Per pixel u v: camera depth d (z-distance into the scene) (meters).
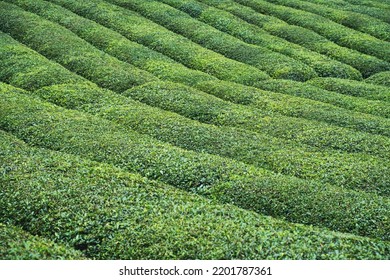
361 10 59.31
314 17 55.50
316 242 18.91
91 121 30.17
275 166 26.09
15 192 21.39
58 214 20.14
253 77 40.56
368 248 18.75
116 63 41.09
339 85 39.78
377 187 24.52
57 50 42.84
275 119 31.70
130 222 19.66
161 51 45.94
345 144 28.67
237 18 53.88
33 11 52.56
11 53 41.38
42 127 29.08
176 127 29.66
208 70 42.38
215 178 24.17
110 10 53.53
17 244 17.70
